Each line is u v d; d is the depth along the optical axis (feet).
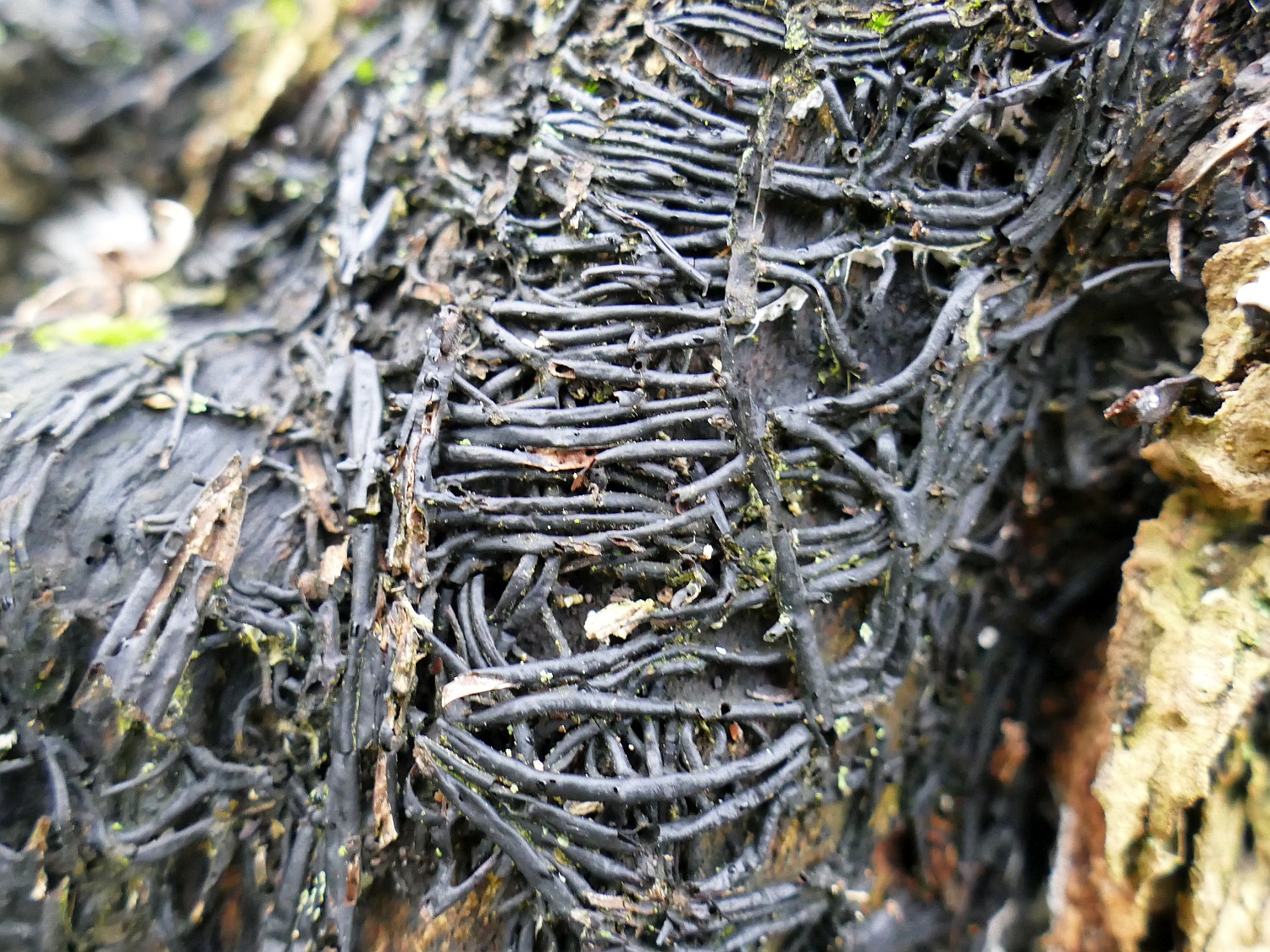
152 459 0.42
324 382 0.44
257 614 0.40
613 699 0.38
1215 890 0.37
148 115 0.57
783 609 0.39
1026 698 0.48
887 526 0.41
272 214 0.54
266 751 0.41
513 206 0.44
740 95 0.41
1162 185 0.39
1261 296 0.36
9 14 0.55
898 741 0.45
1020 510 0.45
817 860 0.43
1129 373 0.42
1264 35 0.39
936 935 0.47
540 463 0.38
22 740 0.37
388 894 0.40
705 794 0.38
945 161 0.41
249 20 0.57
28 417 0.41
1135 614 0.41
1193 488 0.40
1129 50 0.39
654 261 0.40
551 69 0.45
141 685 0.37
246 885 0.40
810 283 0.40
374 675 0.39
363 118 0.52
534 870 0.37
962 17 0.39
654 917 0.38
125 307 0.50
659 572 0.39
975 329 0.41
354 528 0.41
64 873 0.37
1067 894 0.43
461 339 0.41
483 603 0.39
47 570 0.39
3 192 0.54
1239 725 0.37
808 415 0.40
